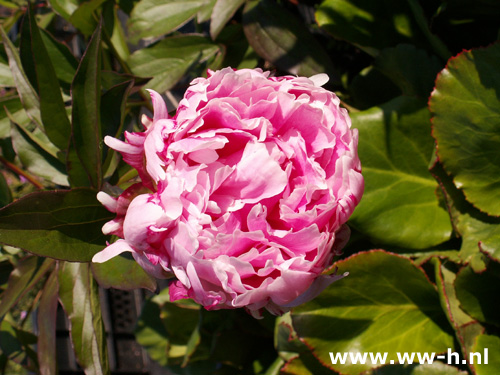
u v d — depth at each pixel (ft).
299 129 1.20
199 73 2.38
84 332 1.51
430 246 1.73
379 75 2.02
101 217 1.36
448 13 1.72
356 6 1.88
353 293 1.69
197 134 1.14
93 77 1.38
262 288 1.10
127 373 3.71
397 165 1.73
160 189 1.13
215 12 1.82
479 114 1.56
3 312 1.64
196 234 1.10
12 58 1.57
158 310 2.92
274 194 1.15
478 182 1.59
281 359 2.17
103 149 1.49
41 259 1.72
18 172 2.03
